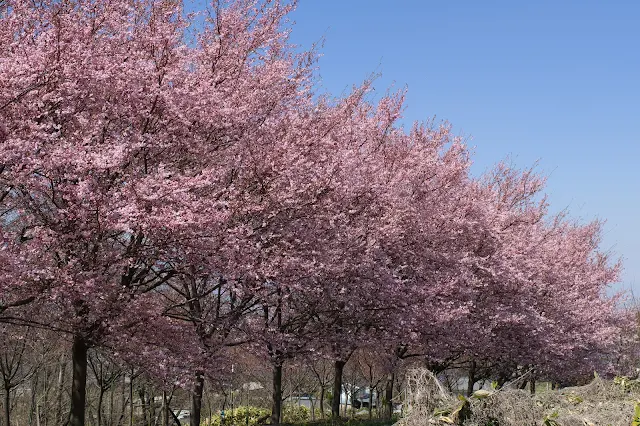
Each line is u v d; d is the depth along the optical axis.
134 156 11.41
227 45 13.20
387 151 17.61
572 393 9.71
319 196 12.91
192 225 10.61
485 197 22.02
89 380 25.31
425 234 16.44
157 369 11.65
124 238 11.22
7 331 13.60
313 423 18.30
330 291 13.86
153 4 11.78
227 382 13.91
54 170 9.65
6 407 18.78
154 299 13.25
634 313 30.83
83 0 10.66
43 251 10.05
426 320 15.83
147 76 10.87
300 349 14.76
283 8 13.52
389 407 22.45
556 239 26.22
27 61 9.55
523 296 20.09
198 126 11.91
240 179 12.68
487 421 7.61
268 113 13.56
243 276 11.62
